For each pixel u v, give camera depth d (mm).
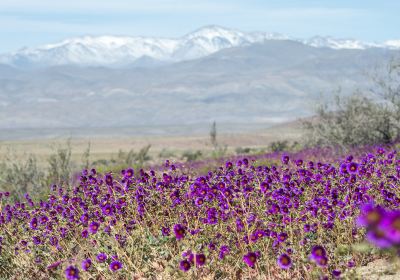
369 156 15734
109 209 13281
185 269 10539
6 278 13836
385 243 5234
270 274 11102
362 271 10586
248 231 11578
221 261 11508
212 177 15500
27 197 20031
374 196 13102
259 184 13672
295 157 38250
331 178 14336
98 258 11875
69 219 14086
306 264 10727
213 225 12664
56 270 12500
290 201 12766
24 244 13883
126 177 14859
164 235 12523
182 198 13867
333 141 46156
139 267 11906
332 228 12102
